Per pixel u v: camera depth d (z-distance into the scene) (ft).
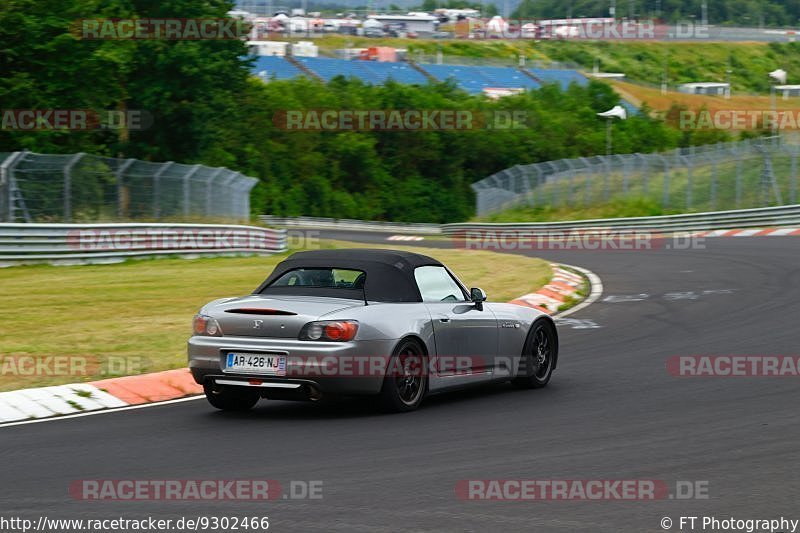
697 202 537.65
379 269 103.76
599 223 508.53
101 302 193.67
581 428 92.48
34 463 80.43
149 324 164.86
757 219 440.86
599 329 167.73
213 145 610.24
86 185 297.12
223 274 259.80
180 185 342.23
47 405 105.09
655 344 149.48
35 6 415.23
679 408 102.22
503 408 103.40
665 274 261.44
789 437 87.51
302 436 89.92
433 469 76.64
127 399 110.42
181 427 95.14
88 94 436.35
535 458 80.23
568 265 306.35
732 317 176.65
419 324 101.76
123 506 67.31
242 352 97.14
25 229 265.13
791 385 115.03
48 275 246.68
